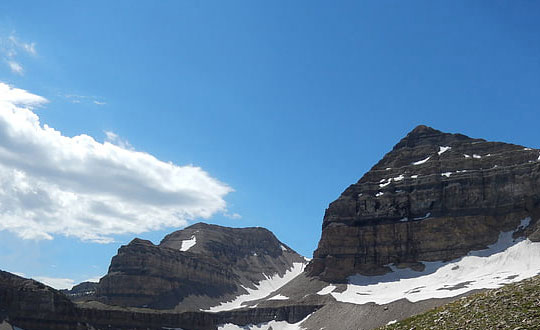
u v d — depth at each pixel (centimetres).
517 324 6109
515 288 7406
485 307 7012
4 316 19850
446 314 7350
